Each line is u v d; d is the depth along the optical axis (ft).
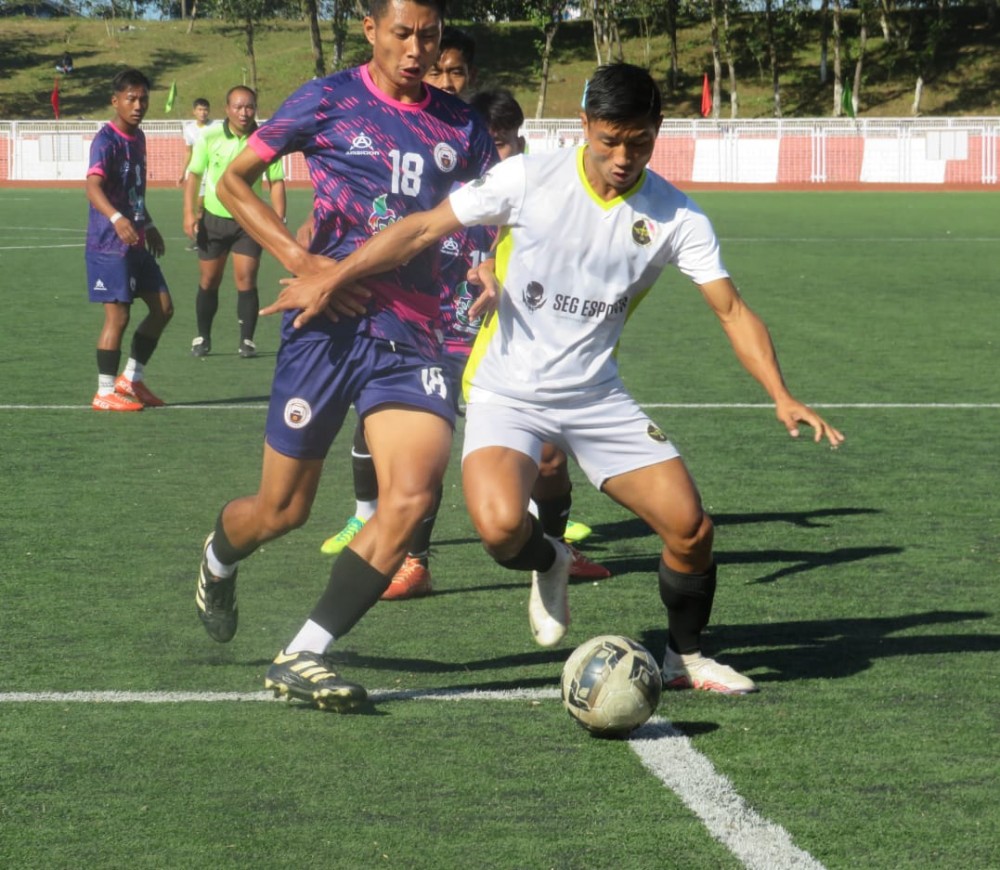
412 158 30.40
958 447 58.85
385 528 28.78
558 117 426.92
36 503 48.49
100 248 65.00
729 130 302.66
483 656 33.14
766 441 60.18
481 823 23.62
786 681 31.37
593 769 26.07
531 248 29.30
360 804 24.39
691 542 29.63
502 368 30.32
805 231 184.44
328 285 28.78
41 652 33.04
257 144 30.30
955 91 415.23
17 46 488.85
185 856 22.33
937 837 23.18
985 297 113.80
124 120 64.75
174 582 39.24
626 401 30.42
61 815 23.90
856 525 46.37
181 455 56.85
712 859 22.25
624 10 437.58
